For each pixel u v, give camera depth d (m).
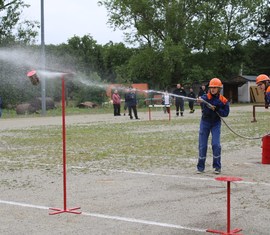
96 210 7.23
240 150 14.24
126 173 10.48
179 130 21.52
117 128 23.36
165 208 7.30
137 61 59.47
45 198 8.09
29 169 11.20
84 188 8.89
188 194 8.27
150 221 6.59
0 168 11.38
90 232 6.09
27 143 17.02
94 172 10.66
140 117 33.50
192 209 7.23
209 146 15.37
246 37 69.06
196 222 6.52
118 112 36.50
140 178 9.85
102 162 12.16
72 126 25.25
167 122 27.34
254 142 16.30
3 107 48.84
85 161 12.38
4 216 6.93
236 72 72.75
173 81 63.03
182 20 59.22
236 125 23.47
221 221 6.56
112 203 7.67
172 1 58.31
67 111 44.12
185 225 6.38
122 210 7.21
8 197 8.19
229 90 68.38
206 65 63.34
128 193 8.41
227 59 71.12
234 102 68.44
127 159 12.61
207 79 62.09
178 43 57.88
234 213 6.96
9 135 20.33
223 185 9.03
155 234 5.99
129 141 17.06
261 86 11.91
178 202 7.69
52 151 14.61
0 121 31.23
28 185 9.24
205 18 60.22
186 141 16.75
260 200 7.77
